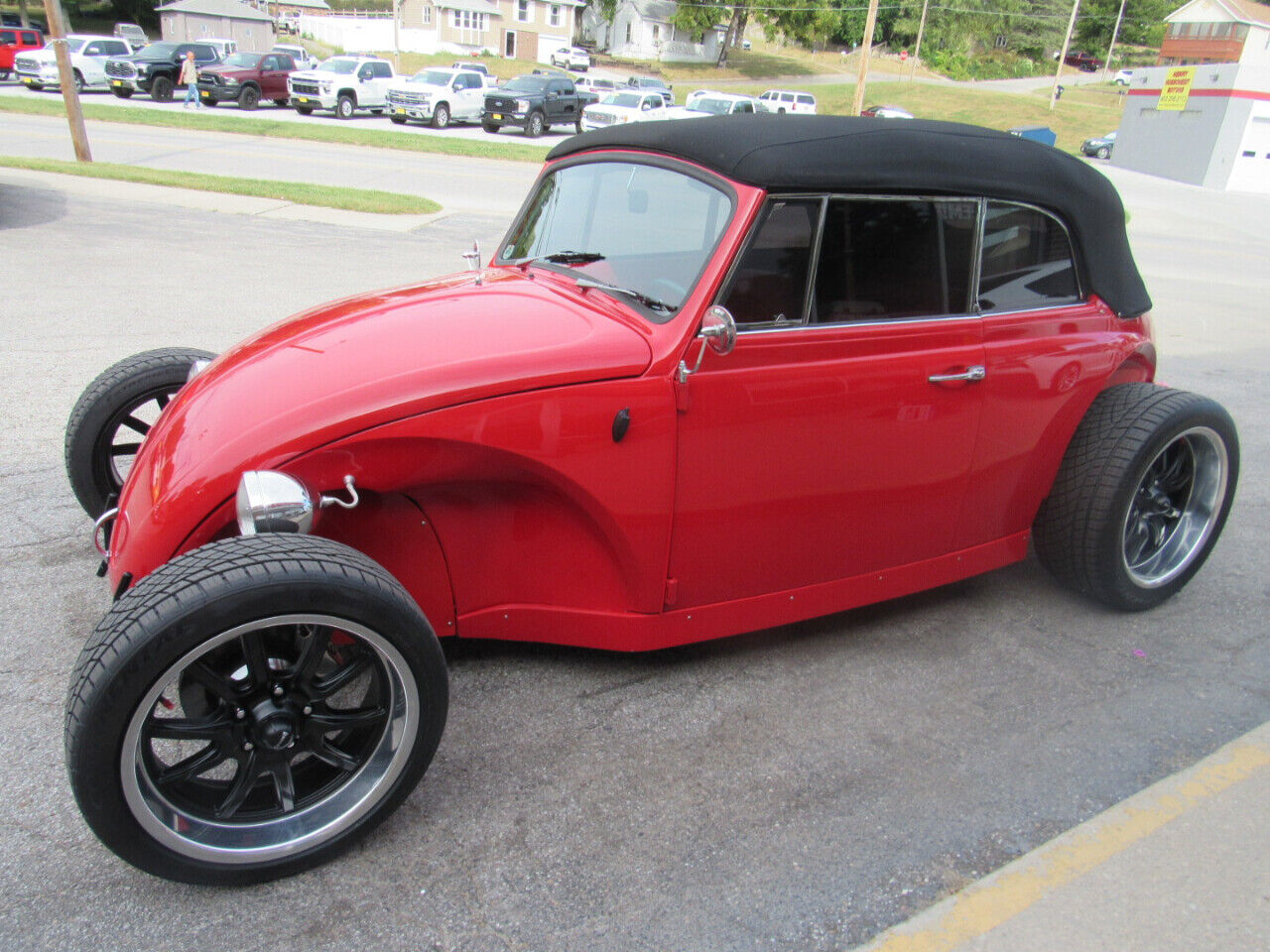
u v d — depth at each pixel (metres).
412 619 2.20
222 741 2.24
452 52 67.44
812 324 2.88
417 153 21.66
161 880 2.27
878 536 3.23
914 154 2.93
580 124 31.02
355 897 2.25
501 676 3.15
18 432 4.86
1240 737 3.05
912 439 3.12
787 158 2.70
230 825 2.23
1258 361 8.62
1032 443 3.46
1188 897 2.38
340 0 108.25
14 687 2.92
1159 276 14.36
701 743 2.88
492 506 2.73
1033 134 21.58
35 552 3.72
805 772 2.78
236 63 29.00
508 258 3.53
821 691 3.20
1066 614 3.85
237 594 1.99
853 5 86.75
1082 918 2.30
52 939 2.09
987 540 3.60
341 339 2.75
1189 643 3.66
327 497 2.42
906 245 3.00
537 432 2.54
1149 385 3.68
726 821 2.56
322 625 2.12
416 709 2.30
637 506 2.72
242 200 13.23
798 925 2.24
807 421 2.88
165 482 2.46
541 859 2.40
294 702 2.26
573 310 2.88
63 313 7.11
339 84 28.36
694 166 2.88
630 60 73.69
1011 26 91.62
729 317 2.55
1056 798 2.72
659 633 2.97
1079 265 3.53
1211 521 3.88
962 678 3.33
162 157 17.19
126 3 66.25
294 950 2.10
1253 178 39.34
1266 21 63.66
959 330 3.14
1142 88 44.50
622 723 2.95
